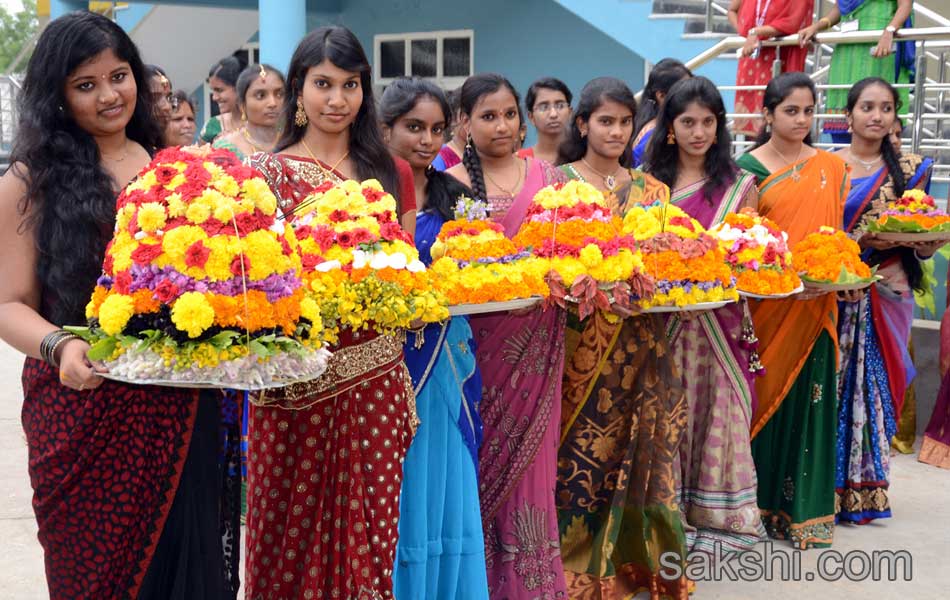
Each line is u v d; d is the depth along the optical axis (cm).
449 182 389
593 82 418
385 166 329
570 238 357
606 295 360
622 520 396
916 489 549
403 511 325
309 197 302
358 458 289
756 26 716
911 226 498
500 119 395
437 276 324
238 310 233
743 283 411
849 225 534
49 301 262
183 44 1361
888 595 402
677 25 878
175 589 260
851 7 688
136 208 241
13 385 743
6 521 464
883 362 511
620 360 389
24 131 259
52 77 258
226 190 242
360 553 288
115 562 258
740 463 425
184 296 227
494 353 362
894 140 558
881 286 517
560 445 395
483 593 341
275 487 293
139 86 280
